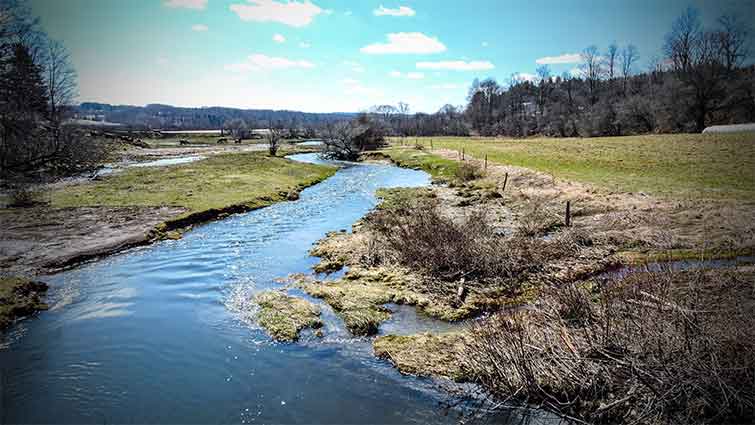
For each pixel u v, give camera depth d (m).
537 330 9.41
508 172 36.81
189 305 13.08
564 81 124.88
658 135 60.69
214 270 16.11
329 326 11.52
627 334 8.62
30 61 36.12
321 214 25.91
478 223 18.66
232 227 22.78
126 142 77.50
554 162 42.88
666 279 10.41
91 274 15.74
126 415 8.22
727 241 16.55
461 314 11.99
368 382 9.06
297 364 9.81
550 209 23.72
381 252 16.75
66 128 42.56
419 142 84.94
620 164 38.69
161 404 8.53
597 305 10.42
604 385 7.99
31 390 8.96
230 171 41.84
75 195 28.83
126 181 35.12
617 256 15.97
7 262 16.23
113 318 12.27
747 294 10.73
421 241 16.48
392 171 48.53
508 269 14.66
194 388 9.02
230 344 10.74
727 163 34.72
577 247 16.81
